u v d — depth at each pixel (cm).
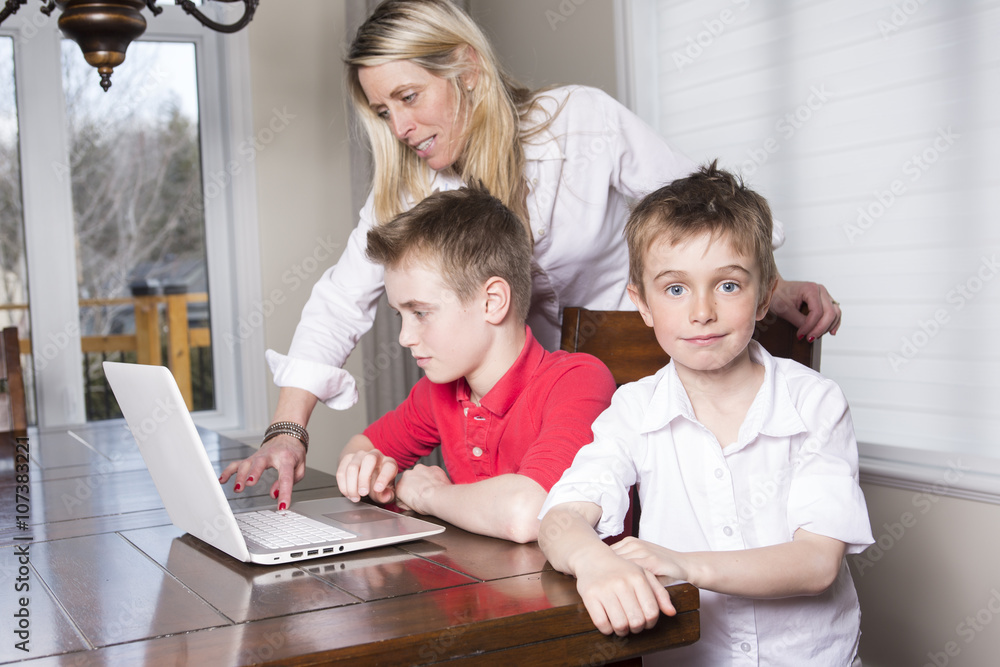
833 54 202
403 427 132
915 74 186
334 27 298
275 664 60
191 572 85
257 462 117
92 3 138
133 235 295
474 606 70
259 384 296
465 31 130
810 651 91
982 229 176
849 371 203
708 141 232
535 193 144
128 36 142
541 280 152
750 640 90
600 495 88
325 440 297
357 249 147
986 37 172
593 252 152
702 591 92
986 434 177
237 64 289
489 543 92
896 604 182
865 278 198
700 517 95
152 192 296
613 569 70
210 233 299
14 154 278
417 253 106
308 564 86
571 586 75
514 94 145
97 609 74
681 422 96
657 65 246
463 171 139
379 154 143
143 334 298
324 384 135
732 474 94
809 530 86
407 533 94
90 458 168
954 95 179
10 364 214
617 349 142
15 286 281
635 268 97
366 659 62
